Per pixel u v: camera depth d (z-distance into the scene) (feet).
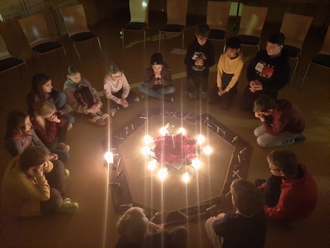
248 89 12.87
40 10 17.90
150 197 9.64
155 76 13.08
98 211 9.30
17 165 7.81
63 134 11.18
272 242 8.34
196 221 8.87
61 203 8.93
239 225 6.56
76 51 17.03
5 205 8.39
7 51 14.97
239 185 6.56
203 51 13.10
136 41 19.69
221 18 16.69
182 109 13.44
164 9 23.50
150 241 6.36
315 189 7.71
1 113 13.58
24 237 8.68
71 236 8.68
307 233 8.52
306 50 17.63
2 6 15.70
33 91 11.01
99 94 14.66
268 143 11.13
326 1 17.95
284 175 7.38
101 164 10.89
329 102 13.57
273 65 11.71
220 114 13.15
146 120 12.85
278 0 19.10
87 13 21.36
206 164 10.78
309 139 11.64
